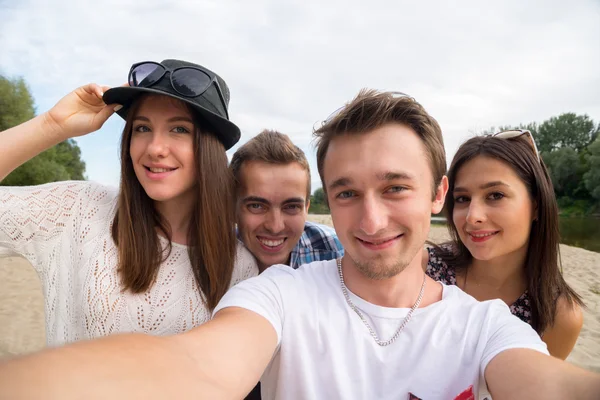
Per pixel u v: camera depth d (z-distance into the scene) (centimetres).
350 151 43
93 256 55
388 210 43
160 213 59
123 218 56
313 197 1222
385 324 42
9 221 54
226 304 43
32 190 57
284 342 42
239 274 66
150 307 55
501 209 69
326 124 46
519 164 68
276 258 82
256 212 79
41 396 18
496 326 41
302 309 44
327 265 50
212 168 59
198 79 58
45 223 55
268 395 44
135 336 28
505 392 33
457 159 74
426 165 44
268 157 76
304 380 41
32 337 153
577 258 357
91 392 20
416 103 44
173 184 56
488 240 71
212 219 59
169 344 29
